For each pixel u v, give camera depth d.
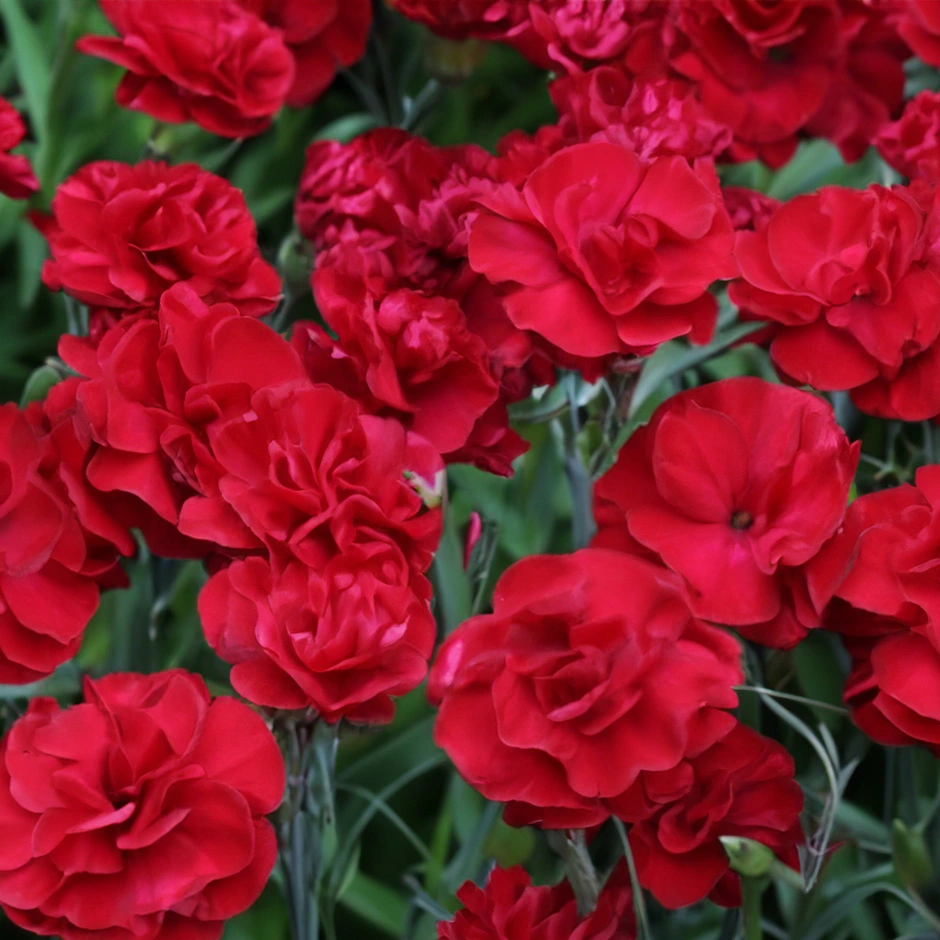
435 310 0.69
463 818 0.76
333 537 0.68
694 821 0.69
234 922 0.76
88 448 0.69
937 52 0.77
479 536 0.75
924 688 0.68
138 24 0.75
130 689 0.68
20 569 0.68
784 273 0.71
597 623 0.67
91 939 0.67
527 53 0.76
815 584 0.68
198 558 0.70
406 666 0.67
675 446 0.69
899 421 0.75
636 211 0.70
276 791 0.67
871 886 0.73
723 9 0.75
